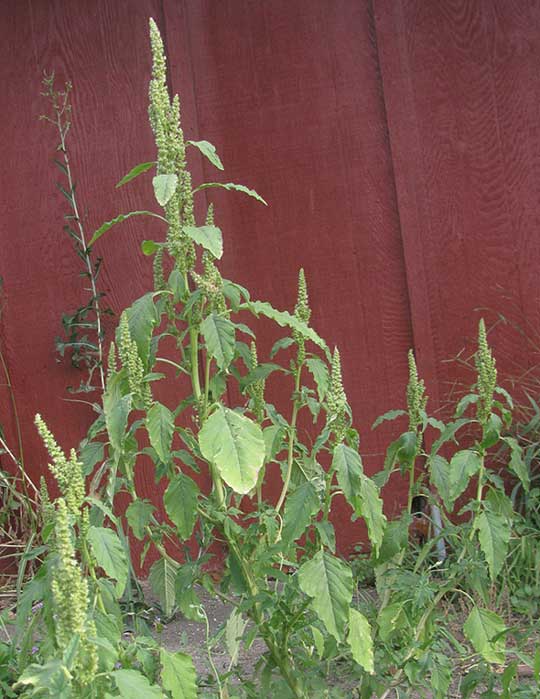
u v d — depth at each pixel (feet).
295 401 10.17
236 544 9.56
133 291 17.69
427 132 16.79
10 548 17.46
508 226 16.62
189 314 9.18
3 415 17.98
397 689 9.88
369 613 10.96
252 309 9.09
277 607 9.11
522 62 16.52
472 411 16.63
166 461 8.70
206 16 17.40
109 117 17.72
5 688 9.06
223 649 13.21
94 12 17.76
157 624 12.09
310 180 17.17
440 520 15.79
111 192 17.71
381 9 16.83
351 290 17.10
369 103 17.02
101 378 17.01
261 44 17.28
